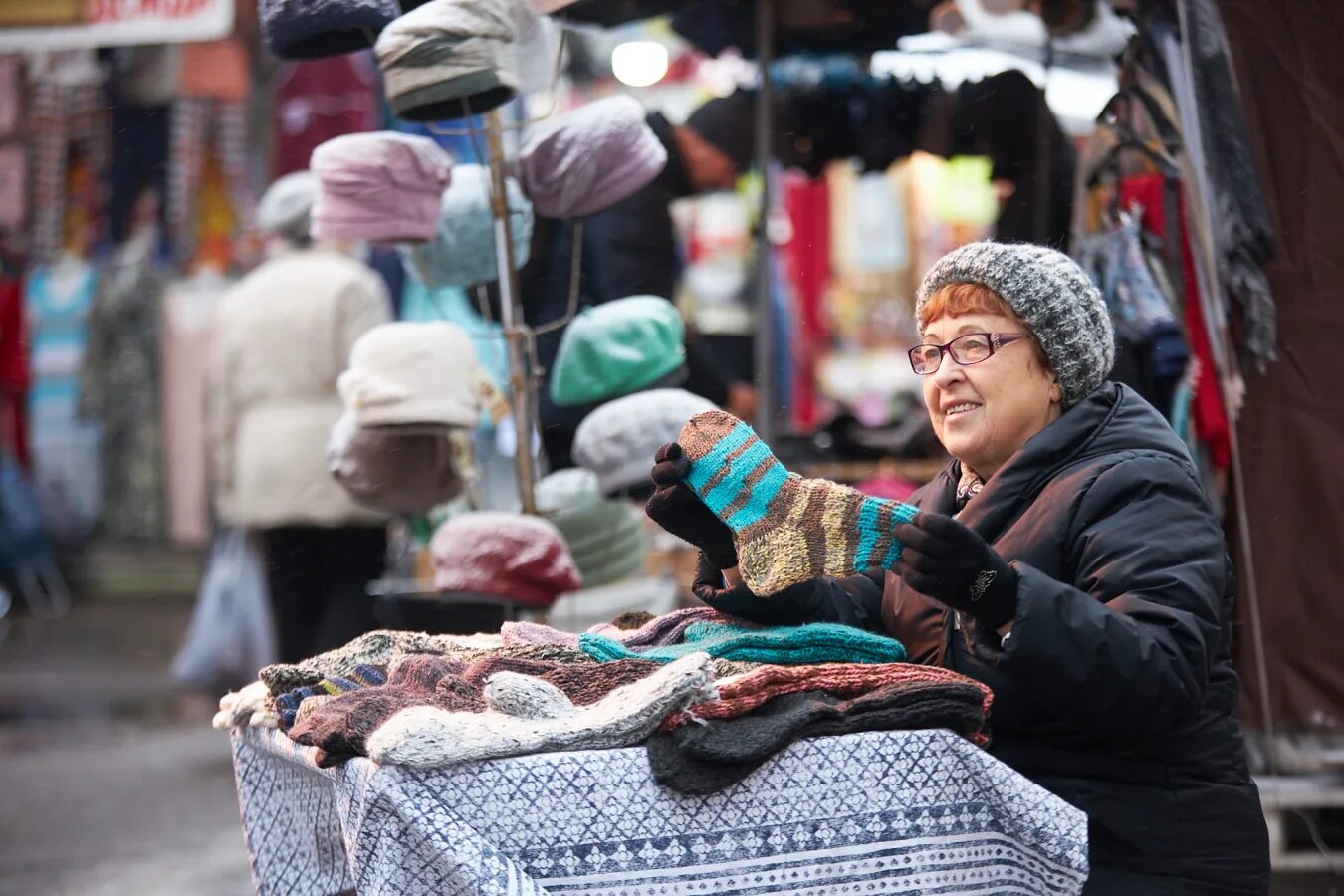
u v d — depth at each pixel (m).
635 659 2.23
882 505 2.12
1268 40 3.83
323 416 6.01
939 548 1.99
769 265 5.55
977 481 2.53
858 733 1.97
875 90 5.45
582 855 1.86
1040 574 2.01
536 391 4.47
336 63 7.20
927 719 1.99
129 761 6.17
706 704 1.94
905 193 7.23
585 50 6.85
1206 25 3.69
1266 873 2.25
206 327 9.60
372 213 4.08
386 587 5.30
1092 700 2.01
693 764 1.88
